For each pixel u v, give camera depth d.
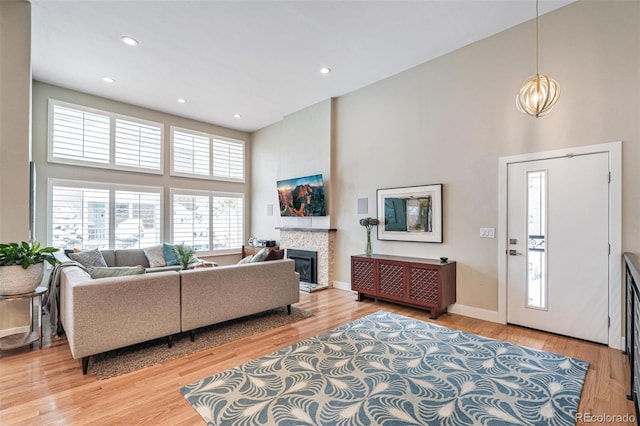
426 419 1.86
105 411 1.95
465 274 3.90
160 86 4.88
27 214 2.88
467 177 3.88
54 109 4.79
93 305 2.43
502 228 3.58
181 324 2.94
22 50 2.87
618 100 2.88
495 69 3.64
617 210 2.87
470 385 2.24
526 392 2.15
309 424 1.82
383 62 4.25
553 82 2.66
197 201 6.52
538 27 3.33
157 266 5.40
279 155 6.55
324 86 4.99
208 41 3.65
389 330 3.37
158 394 2.14
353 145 5.23
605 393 2.14
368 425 1.81
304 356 2.73
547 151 3.27
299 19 3.27
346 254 5.36
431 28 3.50
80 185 5.02
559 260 3.21
